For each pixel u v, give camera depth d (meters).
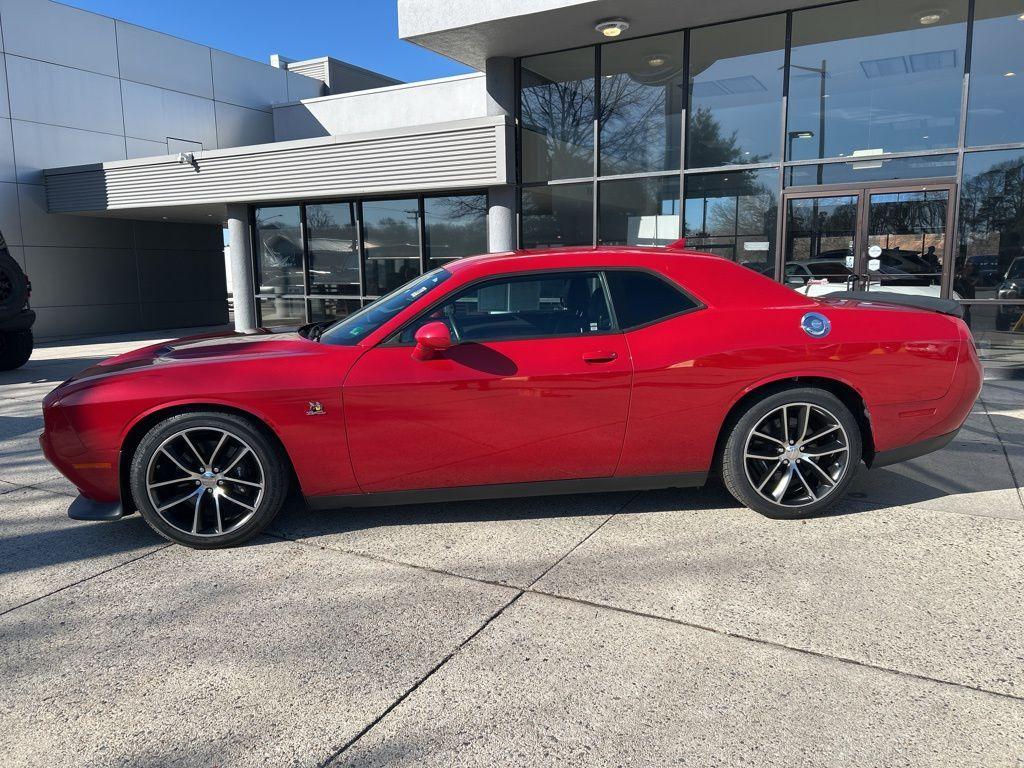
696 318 3.64
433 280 3.87
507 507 4.05
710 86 9.62
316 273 13.17
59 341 15.44
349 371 3.44
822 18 8.88
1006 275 8.31
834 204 9.11
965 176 8.43
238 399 3.37
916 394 3.69
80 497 3.72
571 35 9.70
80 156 16.11
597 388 3.50
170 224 19.22
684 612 2.81
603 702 2.26
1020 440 5.34
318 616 2.85
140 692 2.37
